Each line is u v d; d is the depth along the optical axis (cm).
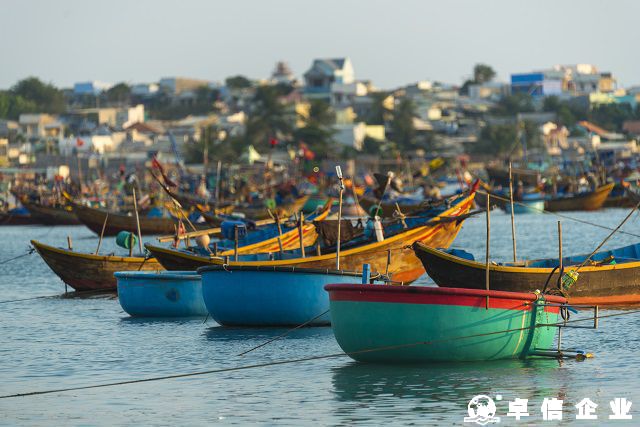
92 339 3581
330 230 4553
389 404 2516
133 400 2636
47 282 5691
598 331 3509
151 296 4081
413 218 5028
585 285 3931
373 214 4538
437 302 2828
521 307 2914
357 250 4288
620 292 4028
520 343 2939
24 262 7150
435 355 2866
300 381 2791
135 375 2947
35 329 3844
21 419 2472
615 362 2962
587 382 2709
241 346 3362
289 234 5181
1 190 17225
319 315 3491
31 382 2881
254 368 2989
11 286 5484
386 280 3694
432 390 2634
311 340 3444
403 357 2880
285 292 3625
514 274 3703
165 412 2508
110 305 4519
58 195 13788
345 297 2889
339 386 2709
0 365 3122
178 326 3841
